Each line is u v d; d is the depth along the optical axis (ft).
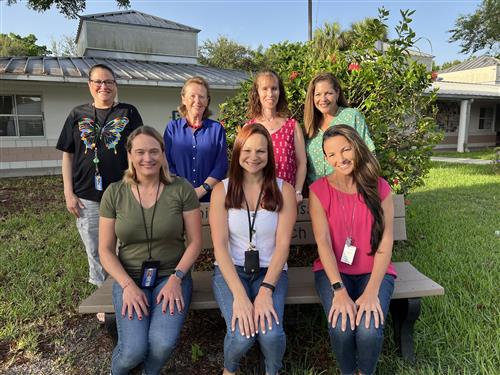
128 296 7.19
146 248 7.81
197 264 11.94
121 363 6.76
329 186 8.13
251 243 7.80
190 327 9.61
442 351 8.11
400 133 13.64
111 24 46.52
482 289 10.47
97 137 9.41
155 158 7.47
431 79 13.46
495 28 95.66
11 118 33.40
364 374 7.14
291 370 7.89
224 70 46.68
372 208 7.72
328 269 7.59
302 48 16.06
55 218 18.85
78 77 31.27
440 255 13.12
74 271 12.48
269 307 7.01
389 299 7.42
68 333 9.41
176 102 38.75
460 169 35.60
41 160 34.65
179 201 7.81
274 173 7.90
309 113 10.53
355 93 13.17
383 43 16.34
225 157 10.50
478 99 62.44
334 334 6.99
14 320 9.75
